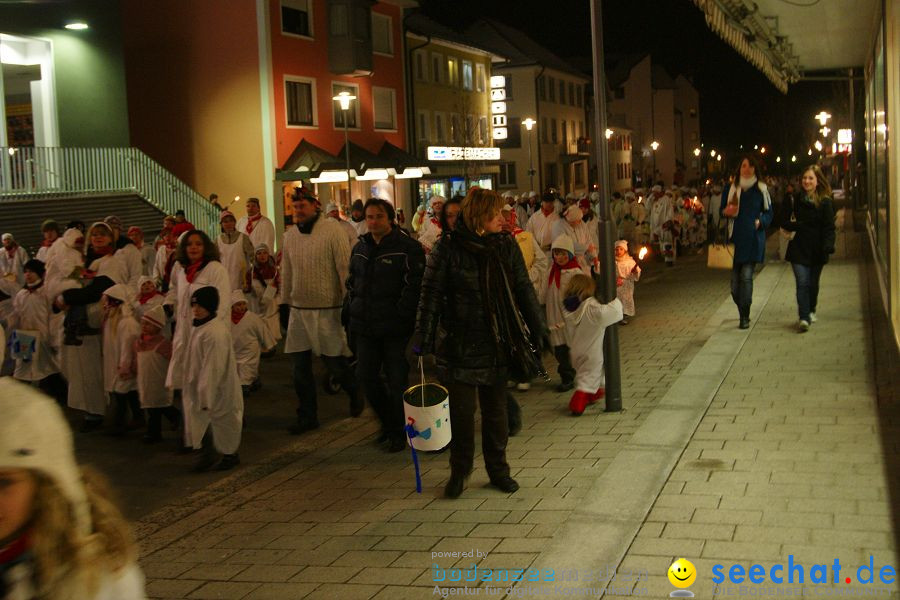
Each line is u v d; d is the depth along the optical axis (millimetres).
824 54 20391
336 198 33938
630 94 90875
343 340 9305
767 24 15008
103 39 26984
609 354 8672
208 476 8000
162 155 32625
